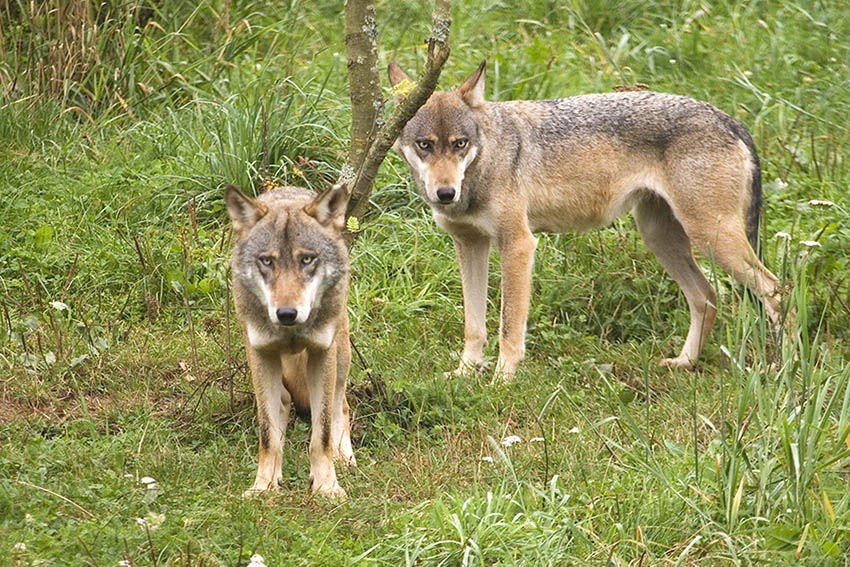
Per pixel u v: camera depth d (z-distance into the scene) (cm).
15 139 1405
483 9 1839
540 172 1141
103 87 1523
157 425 931
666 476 780
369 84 983
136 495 770
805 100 1576
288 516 767
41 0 1556
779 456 754
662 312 1231
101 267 1203
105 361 1041
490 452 896
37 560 651
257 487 826
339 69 1658
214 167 1334
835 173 1402
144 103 1539
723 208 1109
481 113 1109
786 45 1714
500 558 699
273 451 838
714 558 695
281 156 1362
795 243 1226
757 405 836
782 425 738
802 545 685
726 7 1866
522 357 1112
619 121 1145
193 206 1164
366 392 1012
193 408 959
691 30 1772
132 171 1353
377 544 718
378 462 902
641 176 1143
